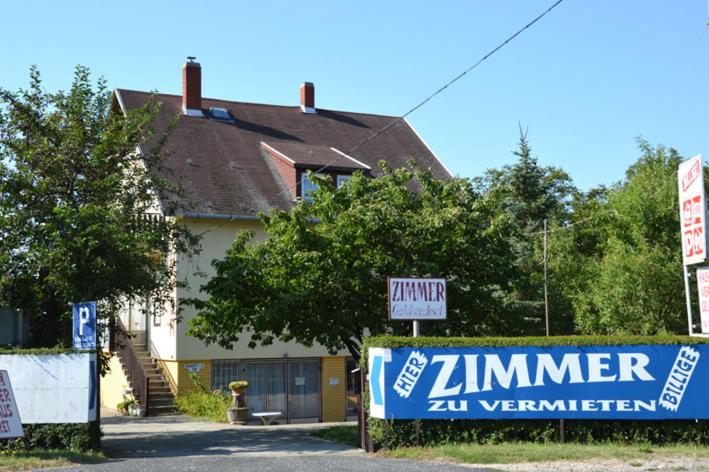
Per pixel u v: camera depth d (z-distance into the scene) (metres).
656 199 26.88
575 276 30.92
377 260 20.80
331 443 18.41
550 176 47.00
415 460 13.87
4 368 16.27
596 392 15.15
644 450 13.94
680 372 15.08
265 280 20.67
